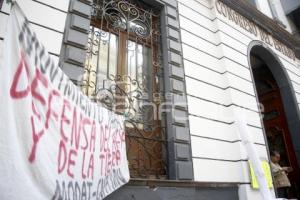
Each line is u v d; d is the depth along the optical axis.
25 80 1.85
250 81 6.23
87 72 3.96
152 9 5.40
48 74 2.15
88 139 2.64
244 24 7.36
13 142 1.66
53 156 2.04
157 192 3.67
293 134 7.55
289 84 7.96
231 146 5.09
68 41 3.69
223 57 5.89
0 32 2.99
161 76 4.89
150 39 5.09
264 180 4.17
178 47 5.16
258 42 7.50
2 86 1.66
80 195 2.33
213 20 6.41
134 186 3.48
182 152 4.29
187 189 4.03
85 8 4.10
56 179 2.02
